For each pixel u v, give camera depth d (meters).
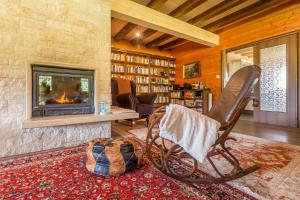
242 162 1.80
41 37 2.21
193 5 3.48
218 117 1.70
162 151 1.62
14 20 2.04
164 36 5.44
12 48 2.03
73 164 1.74
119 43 5.72
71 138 2.44
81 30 2.52
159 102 6.22
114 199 1.18
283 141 2.59
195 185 1.37
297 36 3.59
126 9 3.12
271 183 1.41
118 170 1.50
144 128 3.50
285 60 3.78
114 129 3.40
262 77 4.18
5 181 1.40
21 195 1.22
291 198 1.21
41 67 2.21
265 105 4.15
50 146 2.27
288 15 3.71
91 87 2.61
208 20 4.25
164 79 6.50
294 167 1.69
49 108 2.28
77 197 1.20
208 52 5.54
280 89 3.88
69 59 2.43
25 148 2.10
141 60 5.99
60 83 2.43
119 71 5.49
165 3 3.52
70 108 2.44
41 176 1.49
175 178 1.45
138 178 1.47
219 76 5.21
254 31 4.31
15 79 2.05
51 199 1.18
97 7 2.68
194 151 1.29
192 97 5.49
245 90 1.54
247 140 2.63
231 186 1.37
